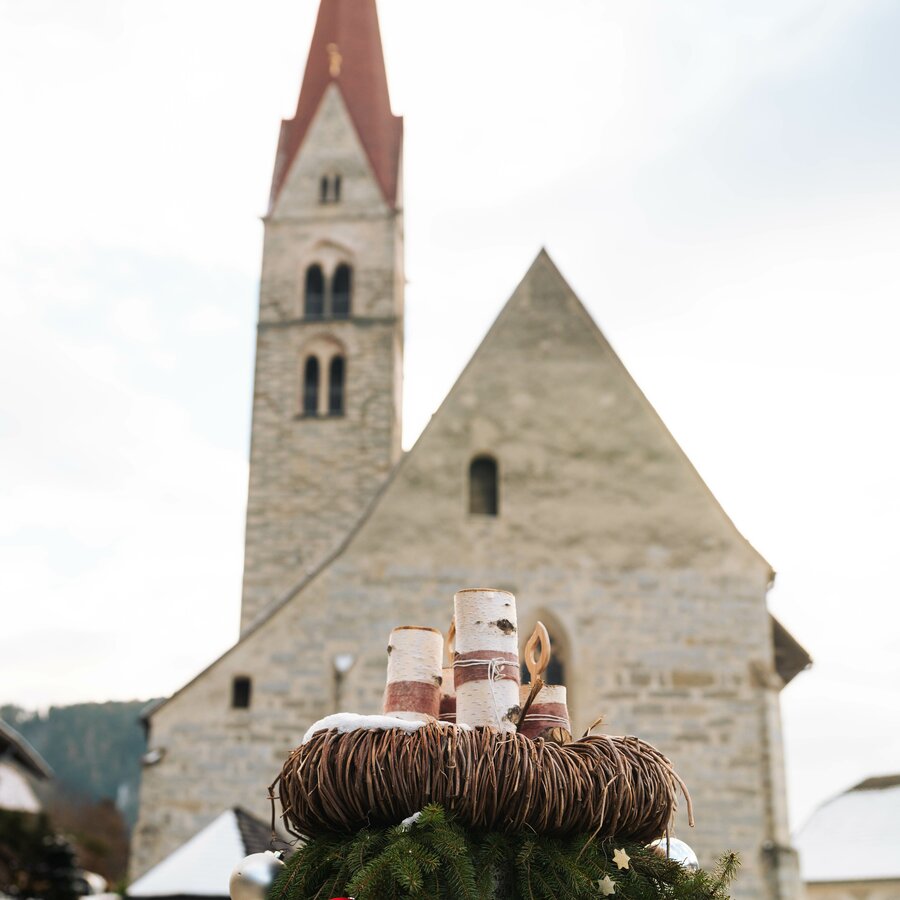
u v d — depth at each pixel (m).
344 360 48.38
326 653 24.86
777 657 26.25
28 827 38.22
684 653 24.77
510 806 4.54
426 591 25.08
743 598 25.11
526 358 26.72
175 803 24.28
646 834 4.90
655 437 26.14
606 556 25.34
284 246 50.12
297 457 46.97
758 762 23.97
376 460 46.91
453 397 26.36
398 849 4.36
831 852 41.19
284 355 48.44
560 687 5.41
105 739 100.25
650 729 24.28
